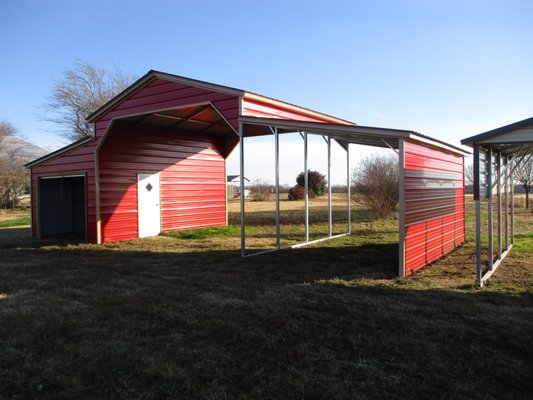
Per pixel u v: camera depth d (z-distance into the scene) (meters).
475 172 6.02
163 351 3.75
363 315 4.70
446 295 5.56
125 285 6.29
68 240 12.17
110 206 11.56
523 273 6.90
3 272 7.39
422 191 7.48
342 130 7.17
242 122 8.55
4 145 34.62
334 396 2.95
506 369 3.33
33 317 4.76
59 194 13.76
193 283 6.37
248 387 3.09
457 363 3.47
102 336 4.15
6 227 17.12
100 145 11.23
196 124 12.91
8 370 3.39
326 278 6.63
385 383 3.13
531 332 4.13
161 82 10.04
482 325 4.36
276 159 9.59
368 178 16.78
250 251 9.48
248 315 4.74
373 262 8.01
